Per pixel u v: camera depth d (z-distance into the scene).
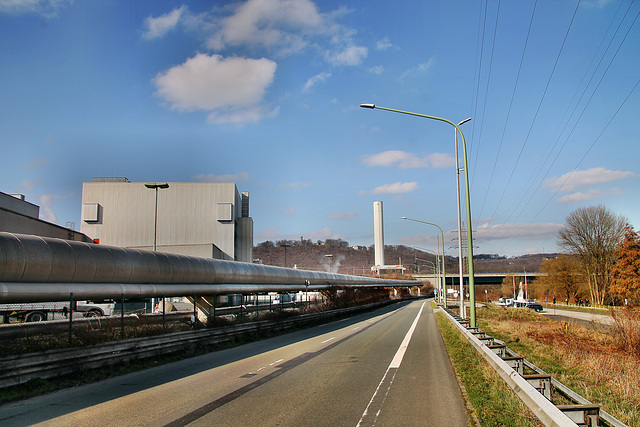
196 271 19.89
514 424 6.66
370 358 14.66
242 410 7.77
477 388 9.22
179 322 19.75
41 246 12.81
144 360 13.78
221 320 20.45
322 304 41.34
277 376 11.27
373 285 72.62
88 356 11.56
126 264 15.77
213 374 11.70
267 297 61.41
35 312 25.09
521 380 7.27
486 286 140.00
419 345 18.59
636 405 8.73
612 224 64.06
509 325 27.06
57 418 7.33
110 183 65.75
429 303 85.25
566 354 14.82
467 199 20.84
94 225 64.88
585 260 66.12
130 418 7.29
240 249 73.25
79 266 13.87
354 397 8.80
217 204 65.50
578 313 54.53
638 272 46.97
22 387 9.53
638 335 16.41
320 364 13.36
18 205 36.41
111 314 28.89
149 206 65.62
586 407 6.36
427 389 9.60
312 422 7.01
